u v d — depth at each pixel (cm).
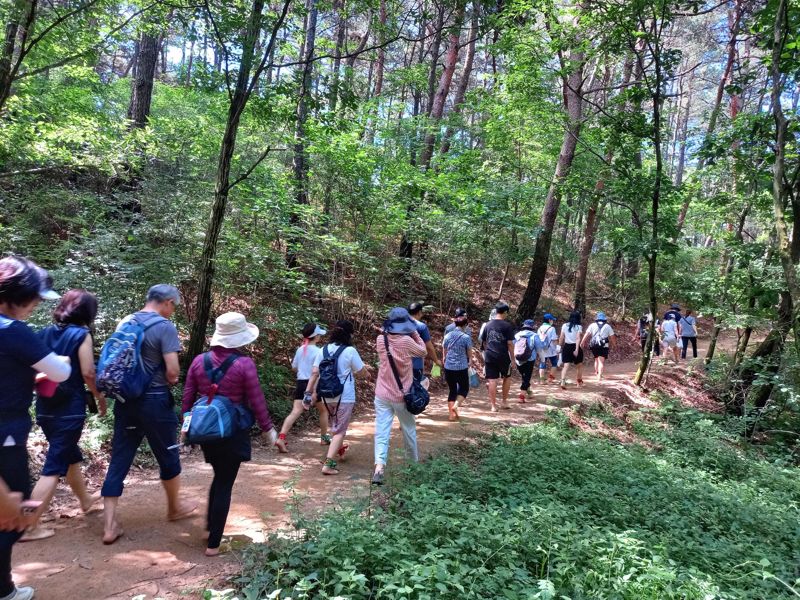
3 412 278
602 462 721
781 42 877
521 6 1211
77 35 761
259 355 910
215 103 1258
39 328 607
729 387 1333
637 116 1148
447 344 871
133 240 771
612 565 403
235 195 958
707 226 1650
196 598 338
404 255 1415
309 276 1206
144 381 394
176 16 726
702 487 690
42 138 891
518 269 2206
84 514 446
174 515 445
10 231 798
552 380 1302
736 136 1109
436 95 1808
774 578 437
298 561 346
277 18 739
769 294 1198
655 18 1037
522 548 408
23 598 315
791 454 1094
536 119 1402
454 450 712
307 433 750
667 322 1603
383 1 861
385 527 418
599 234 2111
